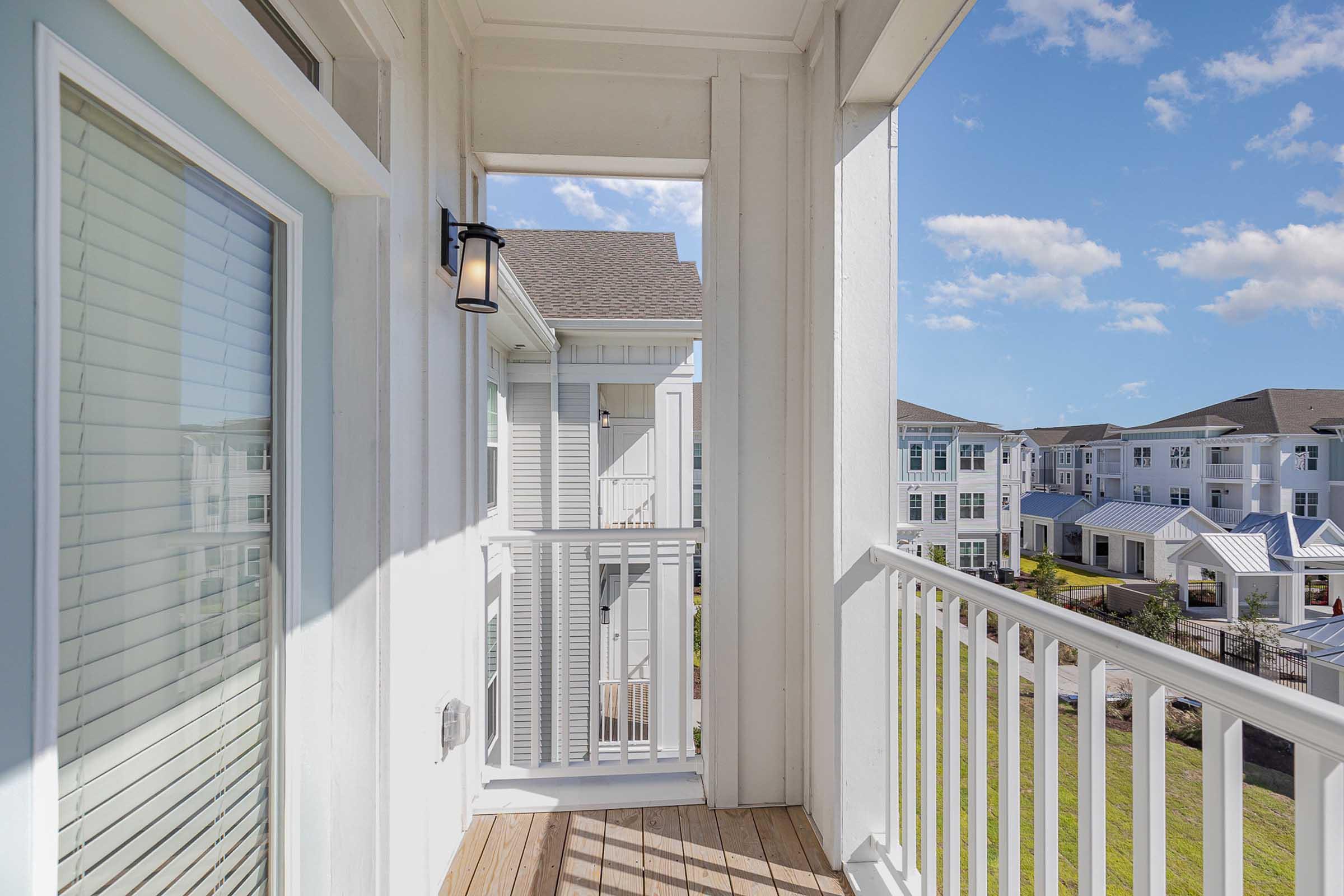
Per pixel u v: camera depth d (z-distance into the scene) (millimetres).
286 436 1268
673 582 6332
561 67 2273
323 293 1423
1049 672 1126
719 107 2324
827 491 2070
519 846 2064
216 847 1080
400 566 1560
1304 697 666
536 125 2285
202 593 1041
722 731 2301
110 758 841
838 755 1974
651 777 2471
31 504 709
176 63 936
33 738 707
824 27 2127
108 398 836
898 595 1937
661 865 1968
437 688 1882
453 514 2082
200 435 1034
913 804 1779
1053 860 1119
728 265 2328
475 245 1971
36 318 711
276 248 1267
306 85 1098
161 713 943
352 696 1461
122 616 862
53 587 733
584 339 6266
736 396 2326
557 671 2781
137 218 886
